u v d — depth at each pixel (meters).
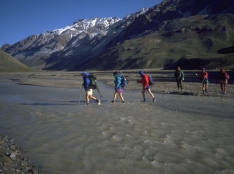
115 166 5.79
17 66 145.62
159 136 8.03
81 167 5.75
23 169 5.46
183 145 7.15
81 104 15.41
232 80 36.19
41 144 7.32
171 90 23.83
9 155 6.27
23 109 13.49
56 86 31.75
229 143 7.34
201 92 21.38
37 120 10.53
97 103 15.50
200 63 108.69
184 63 118.88
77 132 8.56
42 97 19.67
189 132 8.50
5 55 151.12
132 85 31.16
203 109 13.06
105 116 11.29
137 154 6.50
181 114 11.74
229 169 5.63
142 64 178.38
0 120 10.61
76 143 7.38
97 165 5.85
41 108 13.84
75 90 25.92
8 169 5.40
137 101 16.62
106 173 5.45
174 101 16.25
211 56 112.69
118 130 8.77
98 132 8.54
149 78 16.25
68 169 5.64
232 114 11.66
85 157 6.32
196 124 9.67
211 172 5.49
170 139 7.73
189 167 5.74
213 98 17.53
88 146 7.11
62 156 6.39
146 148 6.92
